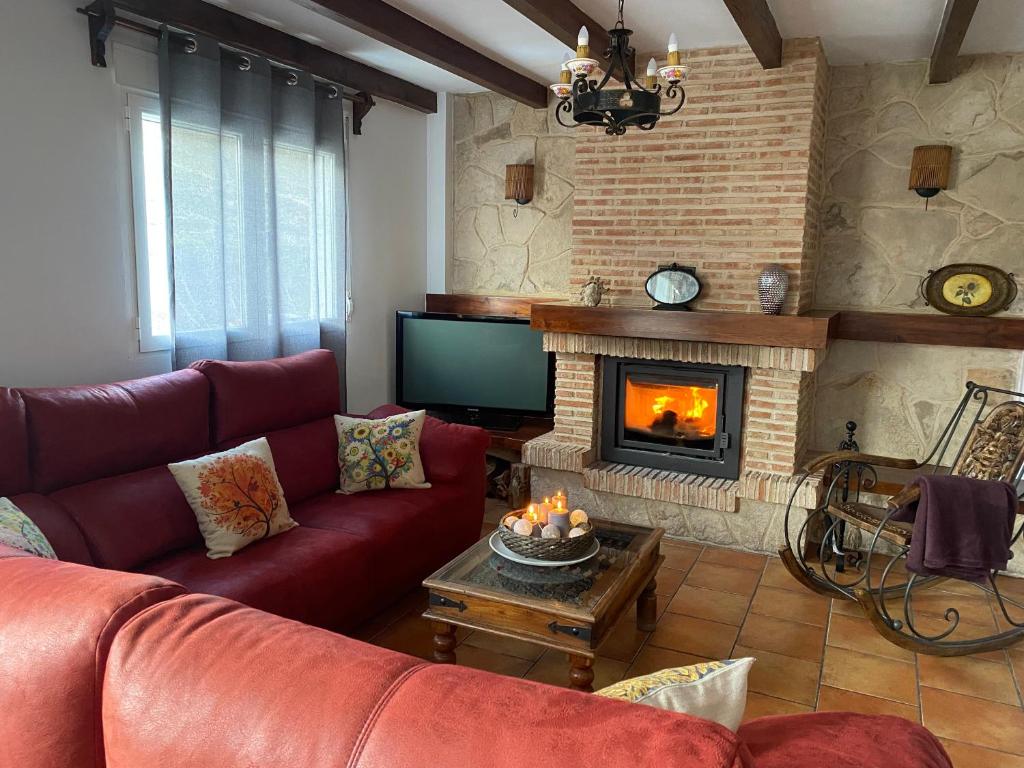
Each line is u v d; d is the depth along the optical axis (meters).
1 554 1.40
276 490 2.90
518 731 0.88
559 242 4.80
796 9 3.17
